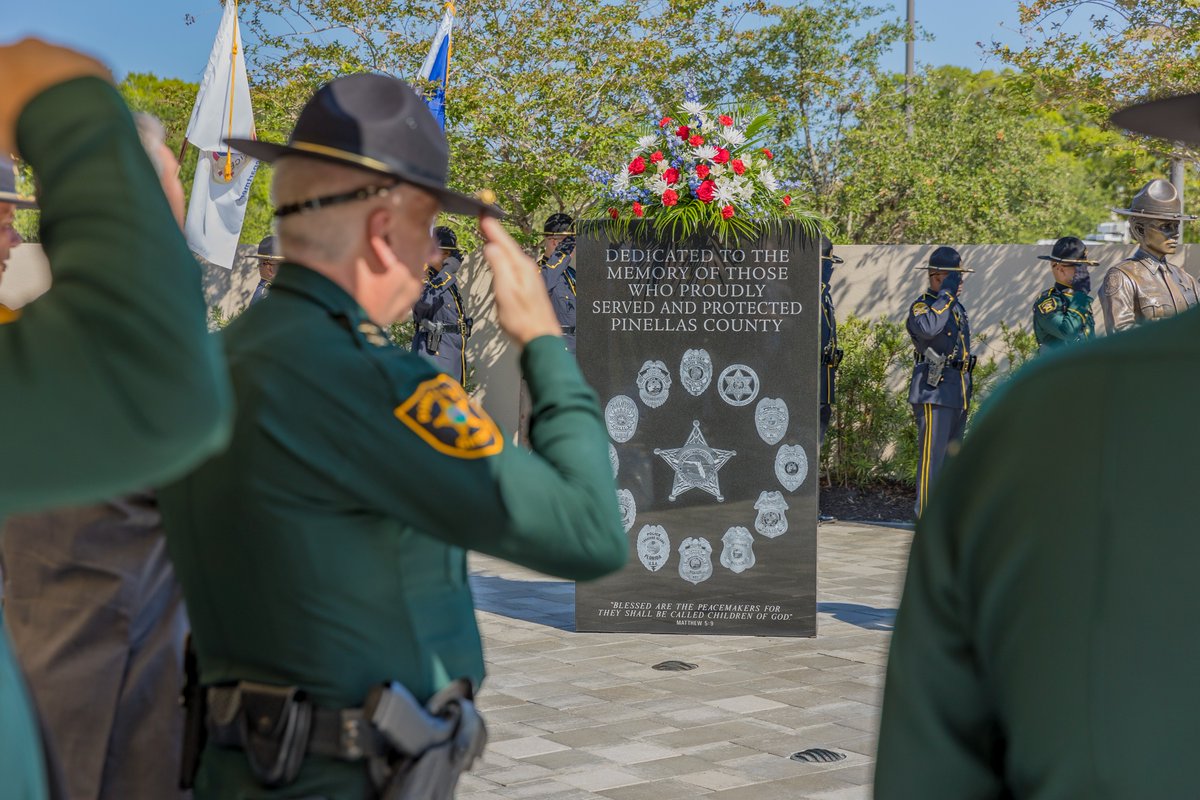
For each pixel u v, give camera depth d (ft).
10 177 6.81
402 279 6.12
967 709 4.09
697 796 14.16
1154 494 3.41
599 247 21.38
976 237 66.90
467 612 6.27
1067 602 3.54
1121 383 3.50
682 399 21.48
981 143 66.13
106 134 3.46
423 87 31.50
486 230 6.43
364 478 5.65
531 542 5.74
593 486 5.94
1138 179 46.85
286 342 5.76
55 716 8.94
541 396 6.21
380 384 5.69
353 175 5.95
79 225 3.36
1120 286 23.24
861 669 19.66
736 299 21.24
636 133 22.18
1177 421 3.40
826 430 35.55
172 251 3.43
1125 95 39.09
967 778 4.13
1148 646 3.41
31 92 3.47
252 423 5.65
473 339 41.81
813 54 65.21
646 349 21.45
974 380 35.91
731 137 21.04
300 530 5.63
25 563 9.00
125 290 3.29
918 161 63.62
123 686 9.11
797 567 21.52
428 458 5.61
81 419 3.24
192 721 6.21
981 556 3.82
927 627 4.08
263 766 5.69
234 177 29.17
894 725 4.21
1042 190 71.97
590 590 22.02
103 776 9.04
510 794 14.16
